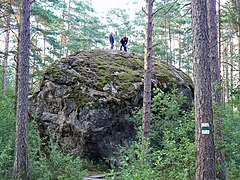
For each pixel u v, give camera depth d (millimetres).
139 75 13141
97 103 11352
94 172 10914
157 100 10930
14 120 9859
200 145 5949
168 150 6828
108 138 11438
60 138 12164
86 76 12602
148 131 9406
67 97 12133
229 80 7316
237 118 8258
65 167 8391
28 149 8586
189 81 14828
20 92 8094
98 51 14805
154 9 22172
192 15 6367
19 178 7684
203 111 6000
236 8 11305
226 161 8117
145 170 5102
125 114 11695
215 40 8727
